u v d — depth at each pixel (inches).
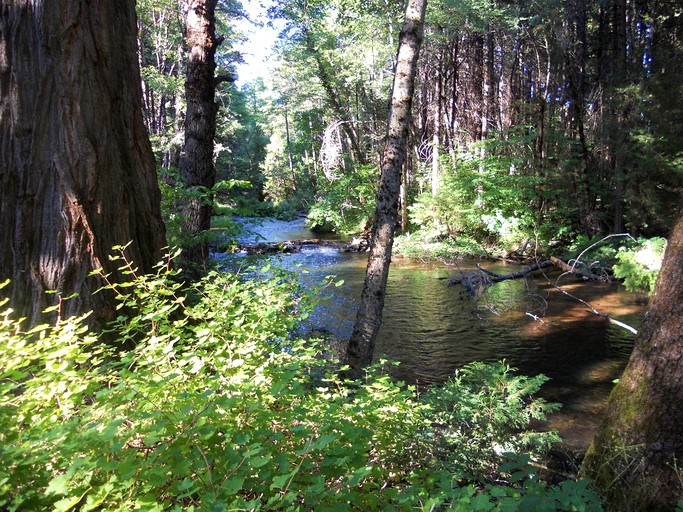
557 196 696.4
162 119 1137.4
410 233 804.0
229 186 229.8
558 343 303.6
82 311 125.2
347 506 68.2
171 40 1007.6
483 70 921.5
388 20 729.6
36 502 60.8
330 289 452.8
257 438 77.4
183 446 69.2
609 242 544.7
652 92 492.1
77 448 65.1
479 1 666.2
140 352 104.3
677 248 122.0
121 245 136.3
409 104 204.7
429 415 137.8
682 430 114.3
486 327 340.8
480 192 724.7
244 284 141.8
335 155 746.8
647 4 661.3
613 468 122.6
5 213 120.0
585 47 801.6
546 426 200.1
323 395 115.7
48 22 121.6
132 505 63.5
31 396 82.0
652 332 123.3
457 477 112.3
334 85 866.1
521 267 586.6
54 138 123.3
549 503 84.4
